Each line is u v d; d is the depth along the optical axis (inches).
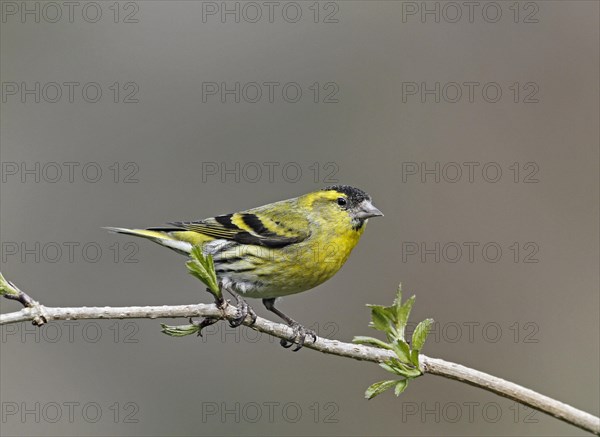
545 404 264.1
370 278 586.6
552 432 553.0
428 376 568.1
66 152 583.2
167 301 556.7
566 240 596.7
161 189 584.4
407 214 602.2
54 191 575.8
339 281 583.5
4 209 565.3
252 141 604.1
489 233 597.0
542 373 564.1
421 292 583.5
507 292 584.4
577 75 631.8
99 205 576.7
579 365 560.4
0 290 279.3
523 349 570.6
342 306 574.9
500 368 565.6
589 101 624.1
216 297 303.0
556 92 631.2
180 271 564.7
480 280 588.4
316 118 615.5
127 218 575.5
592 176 607.8
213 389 544.7
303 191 600.4
